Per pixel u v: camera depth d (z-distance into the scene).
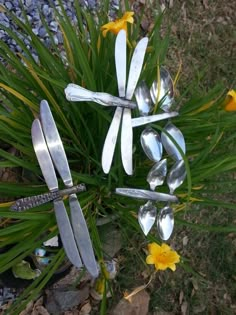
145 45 0.45
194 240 0.75
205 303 0.74
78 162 0.53
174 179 0.46
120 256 0.67
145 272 0.69
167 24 0.79
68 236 0.43
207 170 0.47
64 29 0.50
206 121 0.50
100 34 0.50
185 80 0.80
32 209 0.45
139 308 0.66
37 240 0.50
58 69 0.50
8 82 0.46
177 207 0.52
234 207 0.49
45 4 0.67
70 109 0.48
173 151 0.47
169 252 0.45
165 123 0.50
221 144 0.52
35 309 0.60
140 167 0.50
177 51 0.80
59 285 0.60
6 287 0.57
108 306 0.65
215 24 0.85
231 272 0.77
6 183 0.48
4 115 0.46
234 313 0.75
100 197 0.50
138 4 0.76
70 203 0.43
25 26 0.51
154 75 0.50
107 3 0.54
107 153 0.44
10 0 0.65
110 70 0.49
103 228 0.58
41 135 0.42
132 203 0.49
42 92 0.49
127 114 0.45
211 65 0.83
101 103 0.43
